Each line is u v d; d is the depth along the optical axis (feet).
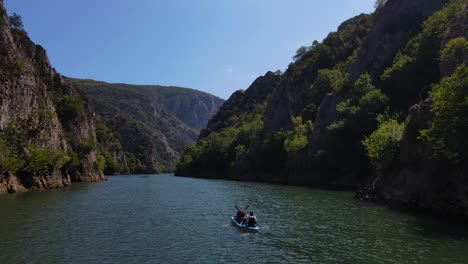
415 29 305.32
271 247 84.48
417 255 76.07
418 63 251.60
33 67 300.61
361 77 295.89
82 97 515.91
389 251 79.46
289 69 493.36
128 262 73.46
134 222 116.47
